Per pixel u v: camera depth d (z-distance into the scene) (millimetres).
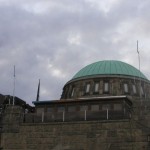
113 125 44812
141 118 47531
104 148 44281
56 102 51312
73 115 47125
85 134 45562
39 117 48531
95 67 69000
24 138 47875
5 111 50062
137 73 68125
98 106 49406
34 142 47344
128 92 64188
